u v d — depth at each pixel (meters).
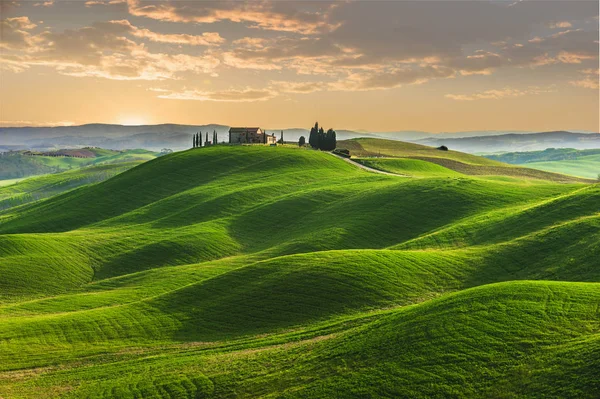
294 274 68.19
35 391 46.09
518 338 38.56
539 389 32.94
